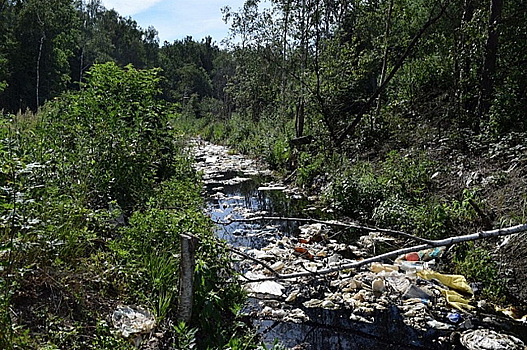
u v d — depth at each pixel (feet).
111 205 19.20
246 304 16.96
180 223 16.61
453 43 44.65
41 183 15.69
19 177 12.52
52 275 12.33
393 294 18.47
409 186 29.94
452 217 23.07
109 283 13.83
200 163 59.88
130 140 23.27
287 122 64.49
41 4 134.00
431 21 42.83
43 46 131.95
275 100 68.80
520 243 19.26
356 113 51.80
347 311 17.25
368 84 56.95
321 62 46.57
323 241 25.90
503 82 39.19
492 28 36.78
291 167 49.29
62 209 14.58
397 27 48.57
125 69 28.43
